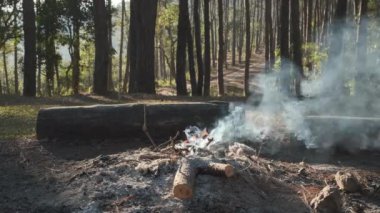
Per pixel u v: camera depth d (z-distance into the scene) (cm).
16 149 629
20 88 3158
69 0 1886
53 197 464
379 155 637
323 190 454
